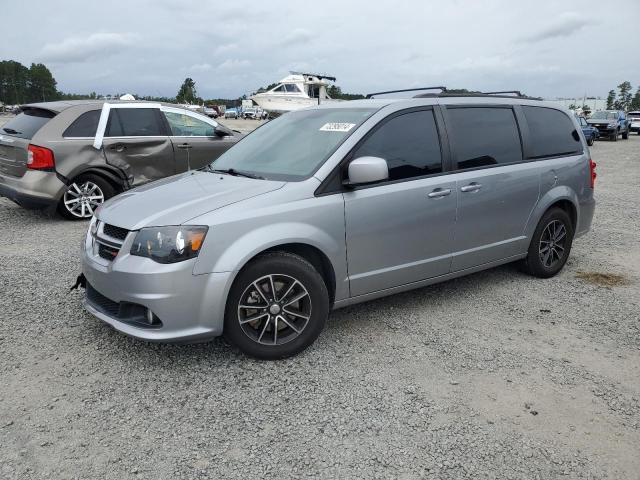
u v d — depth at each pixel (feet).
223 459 8.54
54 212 26.18
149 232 10.67
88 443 8.86
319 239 11.72
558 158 17.24
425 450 8.83
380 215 12.67
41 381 10.71
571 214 18.12
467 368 11.52
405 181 13.28
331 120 13.87
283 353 11.64
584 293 16.26
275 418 9.63
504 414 9.85
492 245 15.49
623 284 17.16
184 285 10.47
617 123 103.24
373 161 11.64
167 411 9.79
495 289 16.47
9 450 8.63
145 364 11.47
